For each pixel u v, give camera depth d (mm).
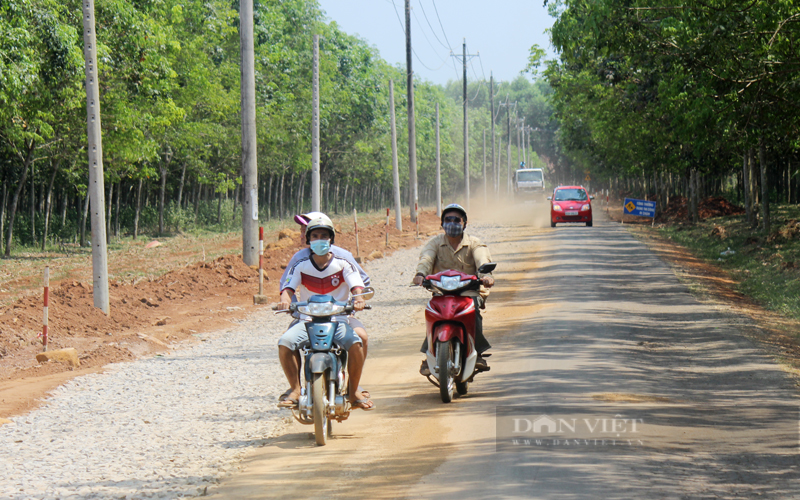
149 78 54875
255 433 14305
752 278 38344
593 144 101875
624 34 28688
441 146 199250
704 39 26703
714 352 21047
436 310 16266
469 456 12414
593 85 70750
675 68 31047
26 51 38188
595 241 58938
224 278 38812
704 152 67250
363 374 19516
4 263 51531
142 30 51312
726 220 73500
